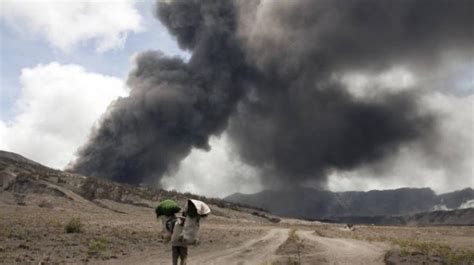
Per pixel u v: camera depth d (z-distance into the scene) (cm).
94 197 13625
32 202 10556
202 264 1655
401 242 3512
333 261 1820
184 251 1060
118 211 11456
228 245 2636
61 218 5103
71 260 1582
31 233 2508
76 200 11794
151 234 3048
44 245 1994
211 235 3494
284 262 1730
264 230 5416
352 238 4609
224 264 1659
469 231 10631
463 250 2656
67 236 2475
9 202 10144
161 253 1989
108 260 1658
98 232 2936
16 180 12962
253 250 2298
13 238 2189
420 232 9488
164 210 1073
